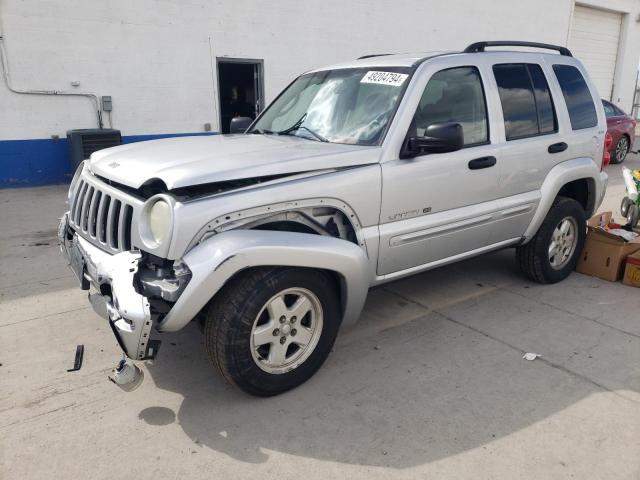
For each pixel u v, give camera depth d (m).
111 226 3.05
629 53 22.11
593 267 5.05
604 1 20.25
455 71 3.83
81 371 3.37
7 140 9.63
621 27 21.64
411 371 3.40
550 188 4.42
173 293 2.66
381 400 3.08
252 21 11.77
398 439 2.75
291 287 2.96
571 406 3.02
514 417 2.92
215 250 2.66
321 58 13.02
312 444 2.71
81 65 10.02
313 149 3.29
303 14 12.46
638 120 25.61
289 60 12.52
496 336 3.87
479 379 3.30
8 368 3.40
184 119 11.38
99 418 2.91
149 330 2.60
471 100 3.90
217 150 3.29
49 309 4.26
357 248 3.16
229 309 2.80
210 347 2.88
